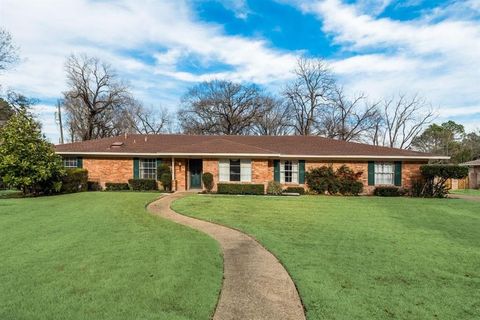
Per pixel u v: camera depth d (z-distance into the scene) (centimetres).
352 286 528
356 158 2088
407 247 775
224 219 1099
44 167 1619
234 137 2523
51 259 616
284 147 2247
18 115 1694
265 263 638
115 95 4203
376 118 4259
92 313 407
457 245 801
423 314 437
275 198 1728
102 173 2150
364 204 1550
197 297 465
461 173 1905
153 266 587
